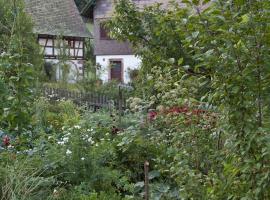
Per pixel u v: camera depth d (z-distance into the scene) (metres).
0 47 13.74
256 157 2.94
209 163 4.38
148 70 7.86
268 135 2.84
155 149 5.95
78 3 43.47
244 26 2.87
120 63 31.56
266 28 2.83
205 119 4.59
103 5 31.86
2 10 17.27
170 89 5.43
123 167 5.93
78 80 21.77
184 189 3.69
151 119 6.07
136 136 5.98
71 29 35.84
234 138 3.04
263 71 2.87
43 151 5.84
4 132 6.30
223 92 2.96
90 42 38.38
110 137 6.87
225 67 2.91
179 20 3.68
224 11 3.12
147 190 4.19
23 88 6.29
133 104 6.51
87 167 5.38
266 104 2.92
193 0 3.50
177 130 4.92
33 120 7.46
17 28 7.50
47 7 35.69
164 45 7.40
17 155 5.54
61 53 27.14
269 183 2.89
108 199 4.95
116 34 8.48
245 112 2.94
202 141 4.52
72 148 5.49
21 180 4.73
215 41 3.08
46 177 5.21
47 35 34.31
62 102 14.09
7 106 6.29
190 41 3.29
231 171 3.10
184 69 4.53
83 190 5.14
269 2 2.84
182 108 4.87
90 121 7.59
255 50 2.86
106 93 19.23
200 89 4.69
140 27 8.19
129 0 8.45
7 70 6.41
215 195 3.26
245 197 2.95
